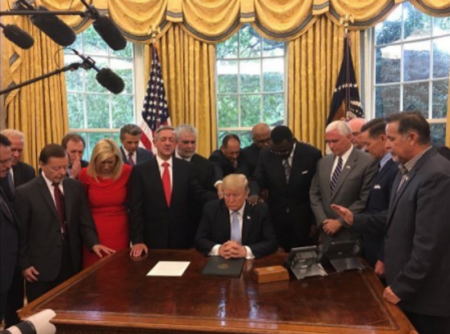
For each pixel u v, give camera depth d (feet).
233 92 15.98
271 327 4.81
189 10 14.64
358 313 5.19
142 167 9.13
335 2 13.78
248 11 14.51
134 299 5.76
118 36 7.46
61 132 14.02
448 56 13.26
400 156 6.08
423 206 5.62
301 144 10.03
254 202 8.36
